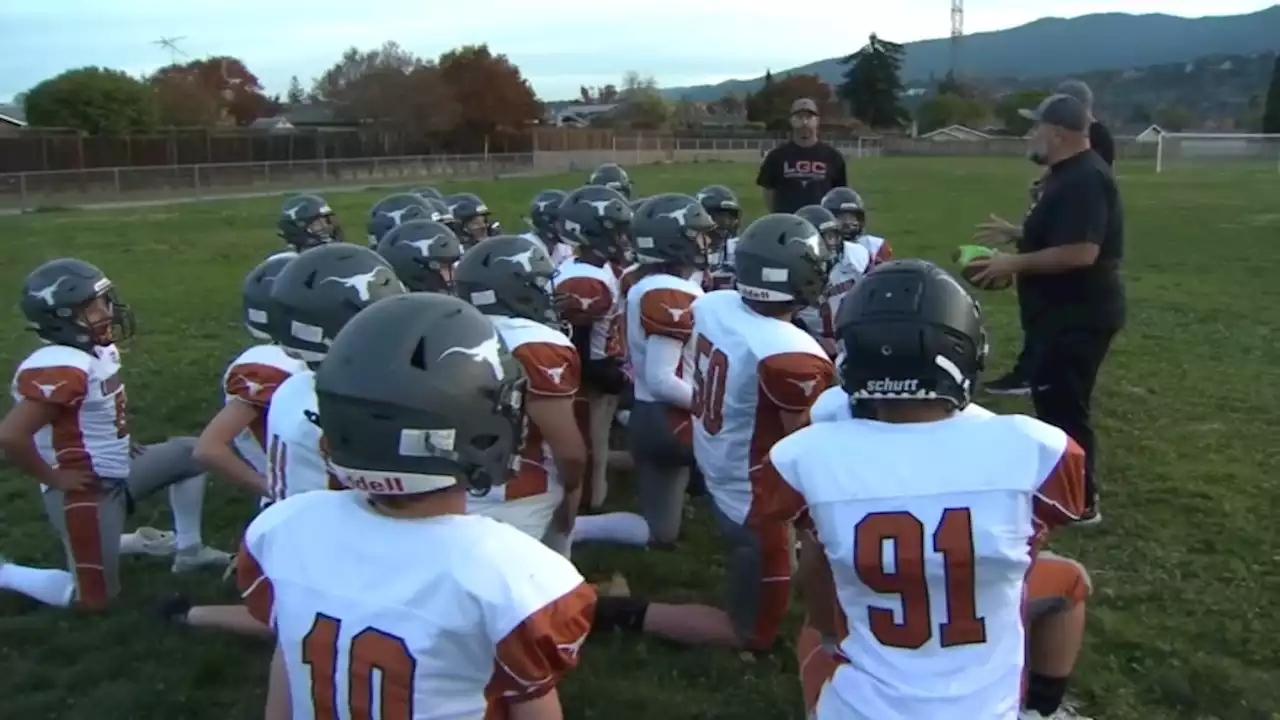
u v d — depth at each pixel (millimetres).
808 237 4289
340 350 2197
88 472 4832
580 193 6297
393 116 55719
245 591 2324
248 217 27172
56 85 44125
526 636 2064
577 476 4309
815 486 2645
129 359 10172
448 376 2152
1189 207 25938
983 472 2582
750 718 4137
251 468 4199
